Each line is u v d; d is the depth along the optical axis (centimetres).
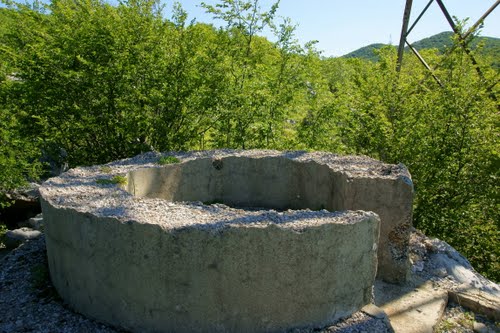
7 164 836
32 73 786
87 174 560
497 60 846
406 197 502
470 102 768
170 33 835
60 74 749
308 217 399
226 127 892
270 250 368
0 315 445
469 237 836
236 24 929
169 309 383
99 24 788
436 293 501
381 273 527
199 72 832
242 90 875
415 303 478
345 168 573
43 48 778
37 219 826
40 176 993
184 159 655
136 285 389
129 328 405
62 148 911
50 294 483
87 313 436
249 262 368
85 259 417
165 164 625
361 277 417
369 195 514
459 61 824
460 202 822
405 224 509
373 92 874
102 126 819
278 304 383
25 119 826
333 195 581
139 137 841
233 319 380
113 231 387
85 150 866
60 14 835
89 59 786
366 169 566
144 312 393
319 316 400
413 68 923
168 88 801
